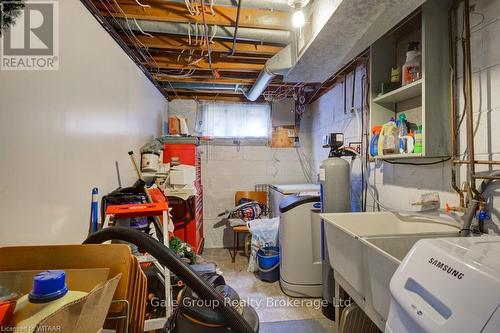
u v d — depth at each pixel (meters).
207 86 3.53
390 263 1.04
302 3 1.65
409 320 0.71
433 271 0.69
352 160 2.64
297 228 2.47
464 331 0.55
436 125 1.50
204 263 1.92
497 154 1.29
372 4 1.41
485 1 1.33
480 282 0.57
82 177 1.48
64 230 1.31
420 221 1.67
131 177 2.28
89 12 1.56
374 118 2.03
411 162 1.88
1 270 0.74
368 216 1.79
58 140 1.27
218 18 1.91
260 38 2.17
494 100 1.30
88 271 0.72
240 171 4.17
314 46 1.90
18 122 1.05
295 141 4.25
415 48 1.74
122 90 2.08
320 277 2.47
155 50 2.55
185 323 0.97
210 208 4.11
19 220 1.05
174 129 3.26
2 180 0.98
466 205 1.42
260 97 4.18
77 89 1.43
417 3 1.39
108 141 1.82
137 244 0.83
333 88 3.35
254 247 3.07
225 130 4.09
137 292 0.83
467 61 1.40
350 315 1.61
